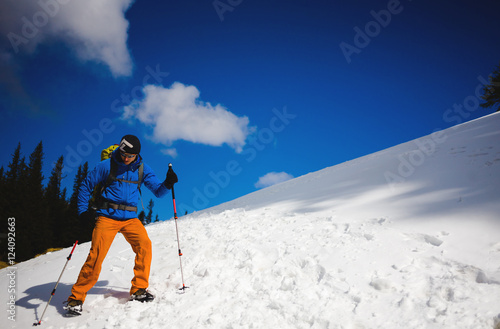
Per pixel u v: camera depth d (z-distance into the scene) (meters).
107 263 4.69
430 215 3.64
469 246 2.81
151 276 3.92
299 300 2.72
